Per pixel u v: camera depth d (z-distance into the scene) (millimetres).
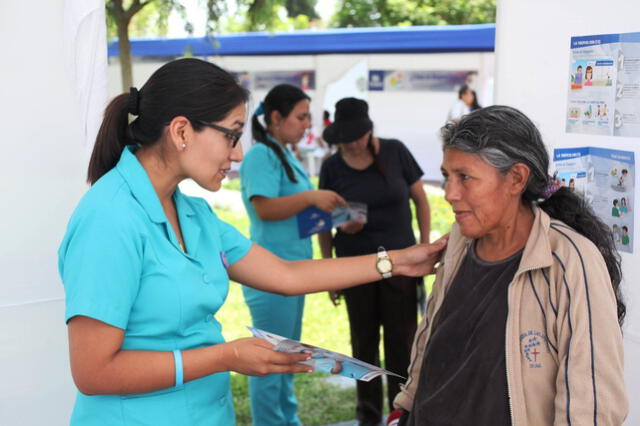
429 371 1661
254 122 3576
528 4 2232
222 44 9875
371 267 1991
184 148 1535
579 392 1357
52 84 2236
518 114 1510
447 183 1554
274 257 1978
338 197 3391
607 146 2078
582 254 1416
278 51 9711
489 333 1521
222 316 5812
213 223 1806
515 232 1571
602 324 1365
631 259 2059
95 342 1424
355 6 14211
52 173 2277
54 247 2320
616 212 2080
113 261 1431
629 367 2104
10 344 2326
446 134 1555
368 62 11266
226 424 1719
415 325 3480
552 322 1425
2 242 2273
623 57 1995
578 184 2186
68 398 2406
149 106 1536
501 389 1492
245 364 1543
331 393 4320
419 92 11305
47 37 2213
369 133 3502
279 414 3475
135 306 1512
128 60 5223
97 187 1522
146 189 1538
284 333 3439
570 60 2162
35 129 2244
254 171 3479
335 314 5820
